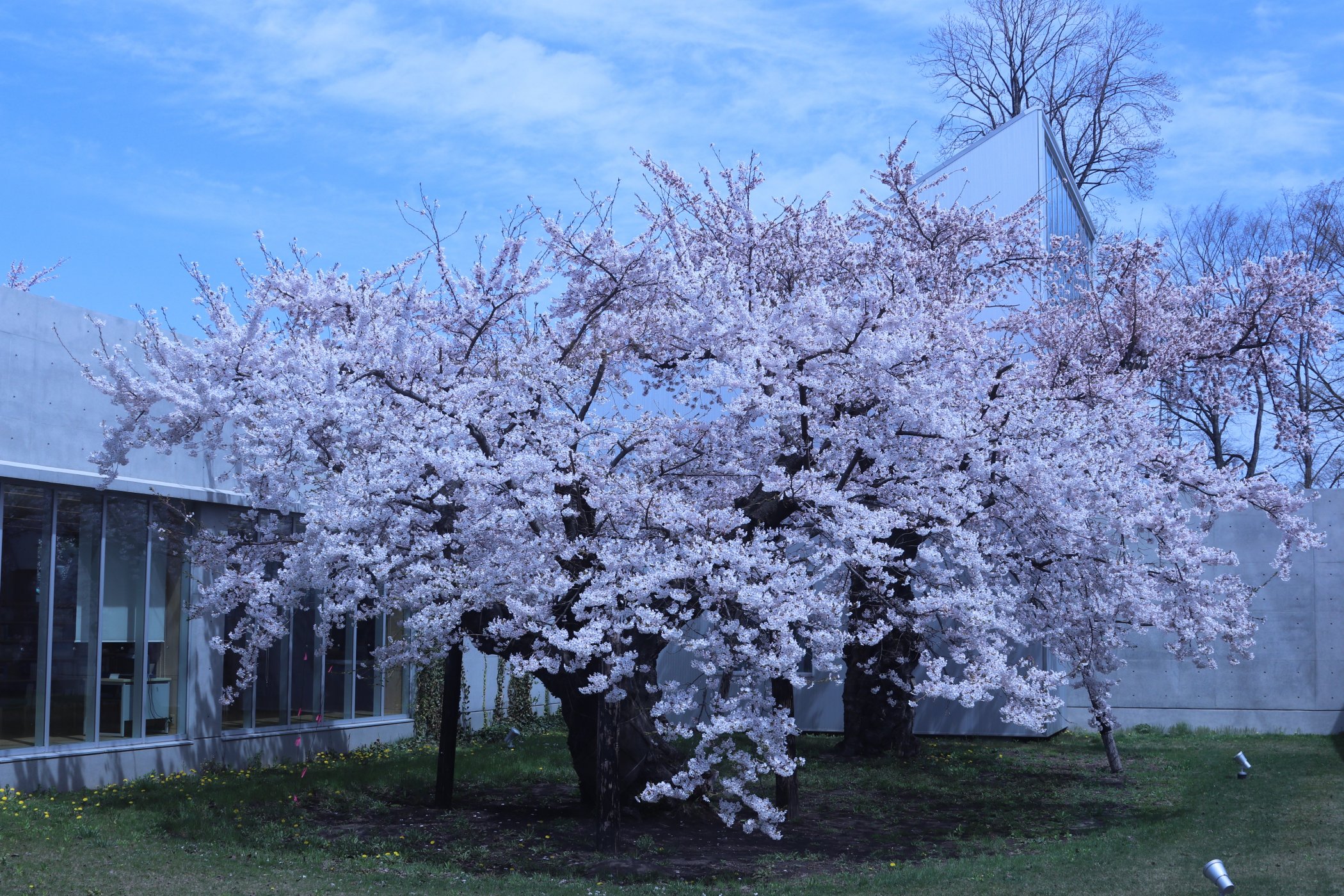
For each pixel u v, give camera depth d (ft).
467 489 29.76
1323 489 60.64
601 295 35.88
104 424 34.22
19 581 36.78
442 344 34.04
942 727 60.70
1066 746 56.90
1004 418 33.60
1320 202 82.94
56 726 37.96
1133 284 44.47
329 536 28.91
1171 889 25.76
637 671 34.12
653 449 32.09
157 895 24.63
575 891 26.48
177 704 43.29
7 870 25.41
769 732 27.50
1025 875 28.07
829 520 30.42
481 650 35.14
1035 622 36.99
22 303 36.91
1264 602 61.00
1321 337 45.83
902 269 39.34
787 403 29.48
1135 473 34.19
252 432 31.73
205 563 38.24
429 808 37.96
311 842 31.94
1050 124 96.27
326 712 51.49
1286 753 52.31
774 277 41.16
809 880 28.09
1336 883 25.90
